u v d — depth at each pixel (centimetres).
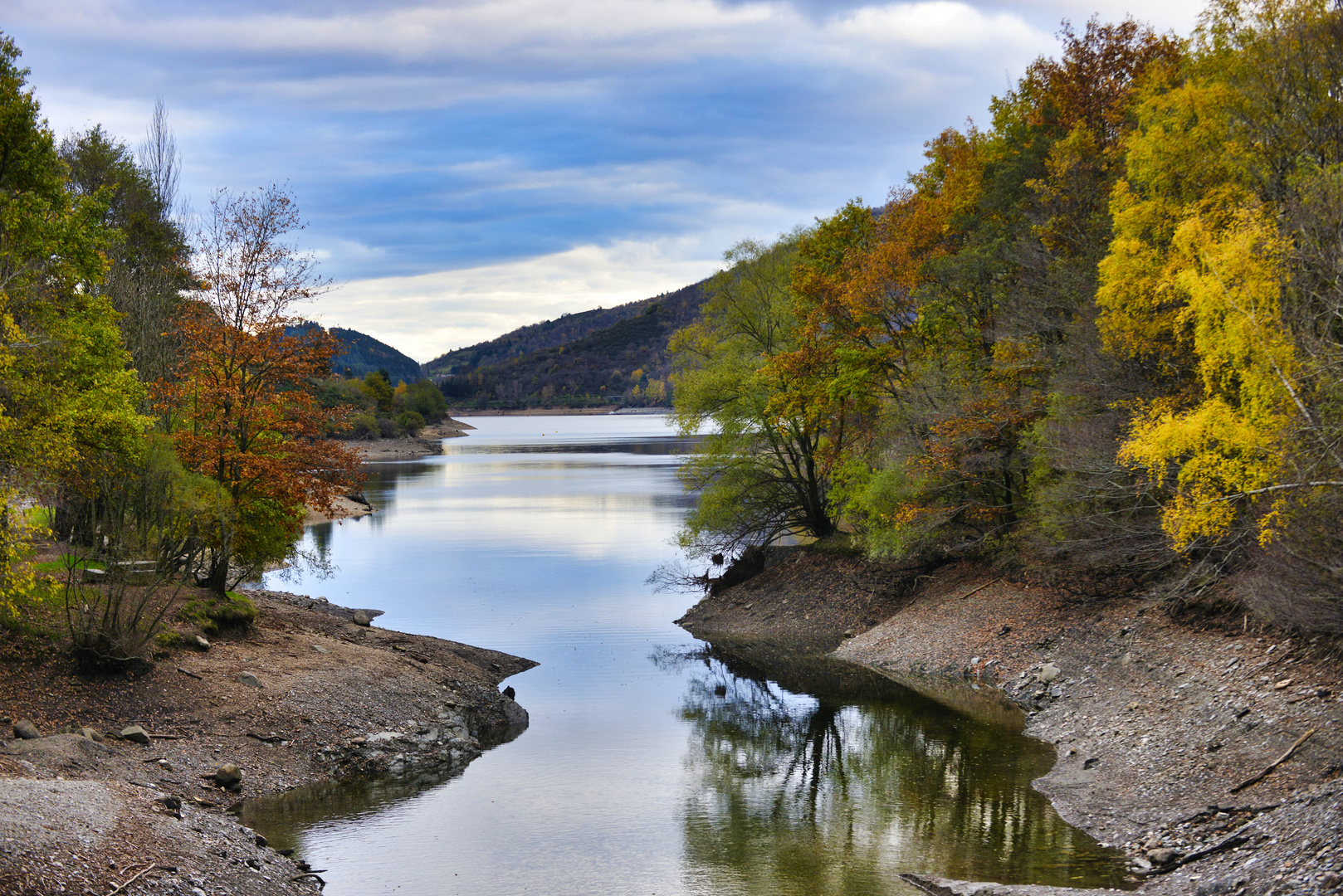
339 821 1762
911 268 3541
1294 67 2294
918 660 3147
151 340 3450
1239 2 2555
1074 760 2059
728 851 1644
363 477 2967
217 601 2597
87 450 2223
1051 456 2698
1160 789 1750
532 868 1563
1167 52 3472
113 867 1189
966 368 3412
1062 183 3078
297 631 2864
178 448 2716
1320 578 1736
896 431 3616
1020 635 2973
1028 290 3125
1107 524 2625
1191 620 2433
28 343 2073
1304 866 1238
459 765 2150
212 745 1945
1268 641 2088
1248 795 1602
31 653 1995
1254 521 1961
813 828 1758
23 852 1138
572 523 7206
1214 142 2297
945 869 1532
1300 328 1734
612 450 18838
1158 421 1973
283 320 2838
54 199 2383
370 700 2350
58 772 1593
